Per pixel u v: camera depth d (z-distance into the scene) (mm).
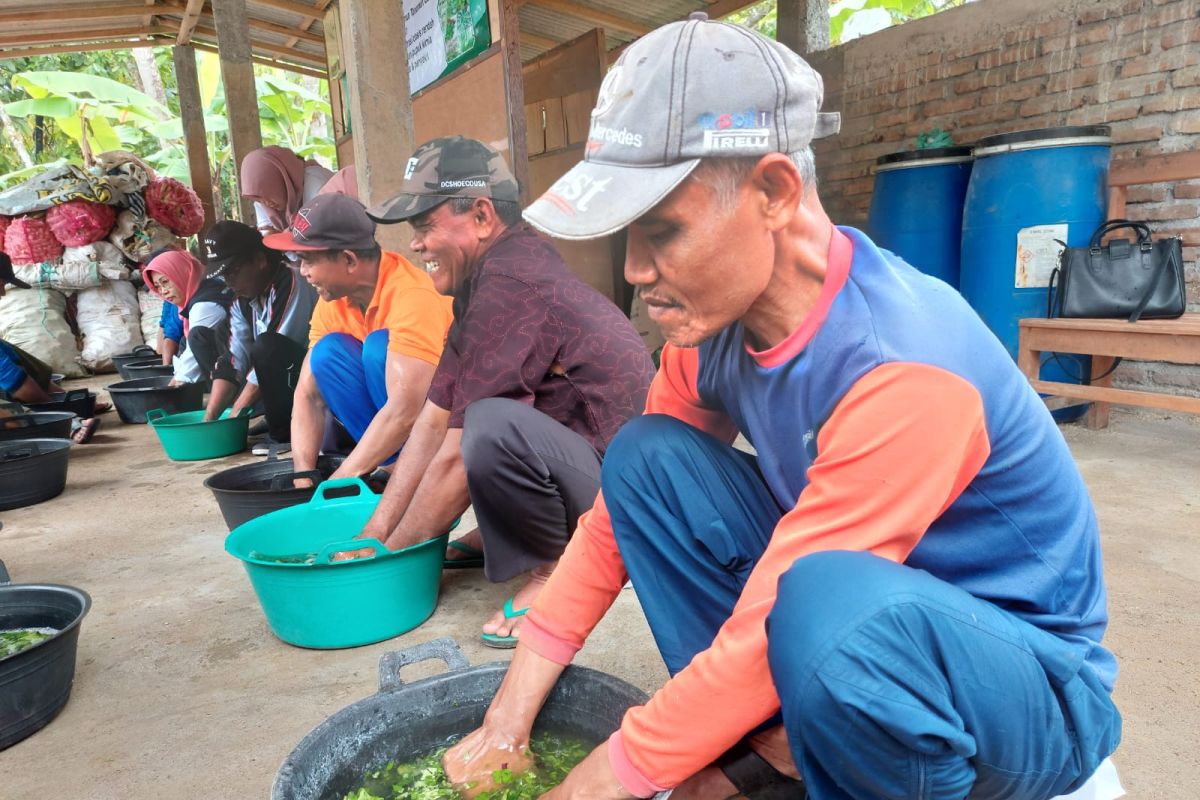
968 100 4359
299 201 4473
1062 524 939
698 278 833
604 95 841
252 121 6547
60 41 8156
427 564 1934
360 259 2381
